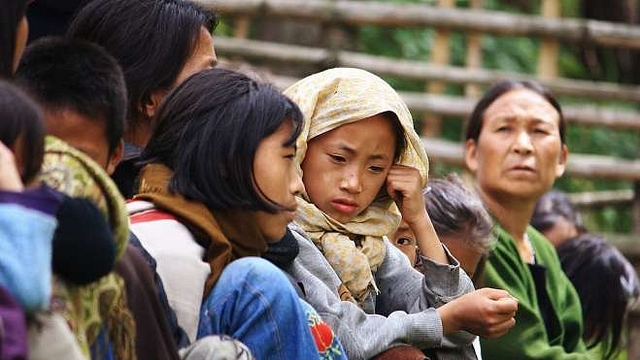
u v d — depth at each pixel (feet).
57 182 15.47
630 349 48.39
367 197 21.45
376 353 20.22
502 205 32.45
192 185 18.57
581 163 53.83
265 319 17.63
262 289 17.74
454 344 21.95
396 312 20.85
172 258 17.89
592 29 55.83
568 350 32.94
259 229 18.94
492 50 78.79
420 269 24.31
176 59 21.67
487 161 32.55
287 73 59.11
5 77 16.61
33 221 13.80
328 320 19.92
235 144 18.48
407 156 21.93
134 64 21.57
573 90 55.21
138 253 16.94
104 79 17.74
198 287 17.87
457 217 26.58
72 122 17.46
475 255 26.71
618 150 74.79
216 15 22.80
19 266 13.57
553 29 55.62
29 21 24.32
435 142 53.67
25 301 13.60
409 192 21.84
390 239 25.25
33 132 14.80
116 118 17.80
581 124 55.16
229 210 18.63
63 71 17.67
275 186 18.62
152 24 21.72
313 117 21.25
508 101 32.81
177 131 18.92
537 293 31.78
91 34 21.84
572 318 32.99
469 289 22.25
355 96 21.25
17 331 13.26
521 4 83.41
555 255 33.60
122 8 21.84
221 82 19.06
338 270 21.15
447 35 56.08
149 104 21.61
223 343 16.87
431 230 22.07
